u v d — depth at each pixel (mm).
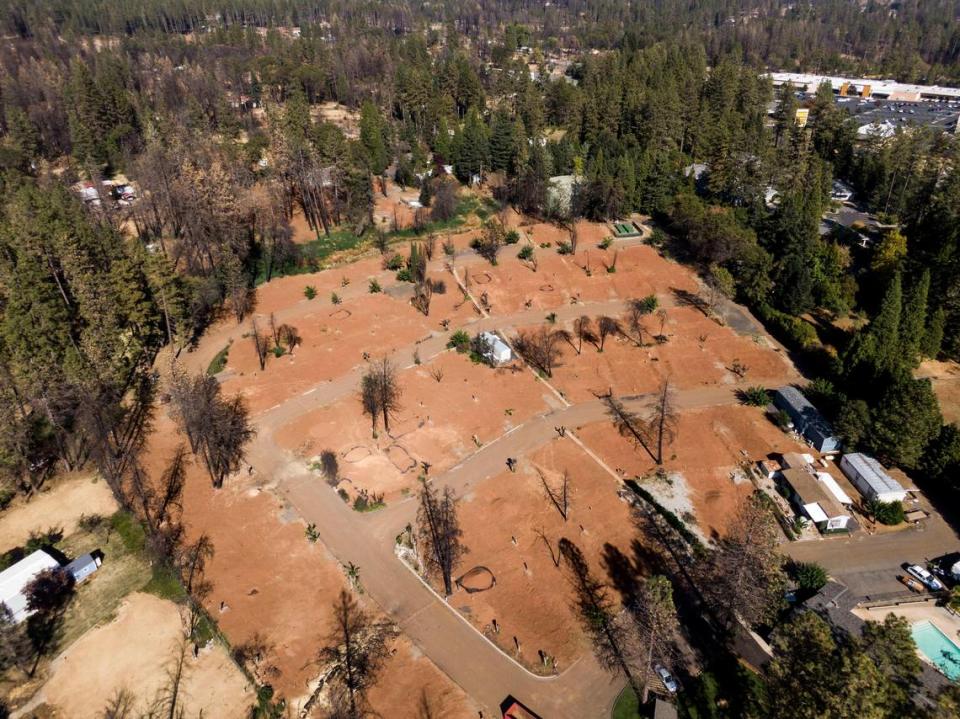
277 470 80500
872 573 67938
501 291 118938
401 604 64062
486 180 158750
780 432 86875
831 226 142500
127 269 96000
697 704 55062
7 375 82438
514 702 55375
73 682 58188
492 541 70938
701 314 113812
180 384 84375
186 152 133625
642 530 72062
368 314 111812
